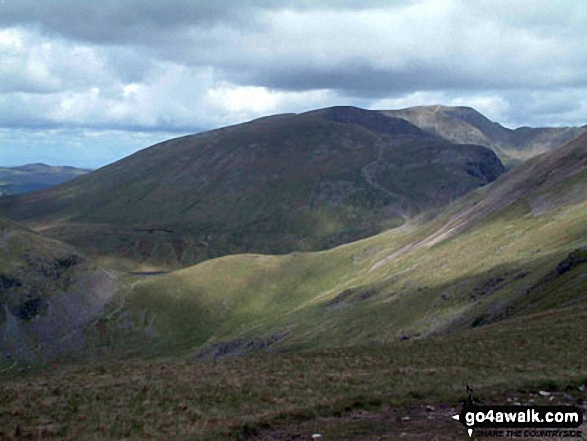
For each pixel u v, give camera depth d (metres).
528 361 36.69
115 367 42.81
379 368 37.19
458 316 101.19
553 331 46.75
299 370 37.28
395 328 119.88
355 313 148.50
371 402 26.75
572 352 38.22
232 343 183.50
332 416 25.09
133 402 28.52
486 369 34.81
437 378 32.44
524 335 47.22
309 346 136.38
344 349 50.22
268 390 30.62
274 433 22.95
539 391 28.22
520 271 103.88
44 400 29.02
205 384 32.59
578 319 50.66
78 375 38.88
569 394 27.67
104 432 23.38
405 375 33.75
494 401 26.48
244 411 26.50
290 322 179.50
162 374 37.28
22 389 31.80
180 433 22.81
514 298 88.50
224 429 22.97
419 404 26.47
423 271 158.38
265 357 45.97
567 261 82.94
